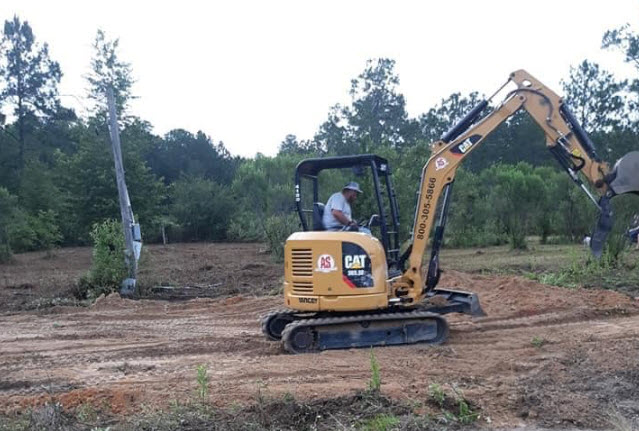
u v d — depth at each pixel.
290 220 21.69
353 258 8.02
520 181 23.20
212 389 6.50
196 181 41.41
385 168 8.75
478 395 6.17
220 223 39.75
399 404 5.81
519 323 9.69
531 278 13.96
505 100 8.71
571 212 23.08
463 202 24.91
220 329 10.16
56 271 21.11
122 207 14.58
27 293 15.03
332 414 5.64
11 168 49.22
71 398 6.25
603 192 8.59
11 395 6.72
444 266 16.84
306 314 8.78
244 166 26.78
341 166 8.70
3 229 25.39
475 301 8.91
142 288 14.51
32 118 52.25
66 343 9.33
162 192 29.14
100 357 8.36
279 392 6.23
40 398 6.34
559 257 17.88
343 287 8.02
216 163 63.84
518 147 60.22
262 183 25.86
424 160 18.05
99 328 10.45
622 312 10.24
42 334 10.01
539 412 5.75
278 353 8.21
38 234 30.95
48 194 38.00
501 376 6.96
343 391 6.25
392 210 8.73
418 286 8.62
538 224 23.91
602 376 6.68
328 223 8.54
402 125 52.06
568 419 5.60
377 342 8.26
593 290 11.91
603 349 7.80
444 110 56.34
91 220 26.14
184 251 29.31
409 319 8.30
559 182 24.27
